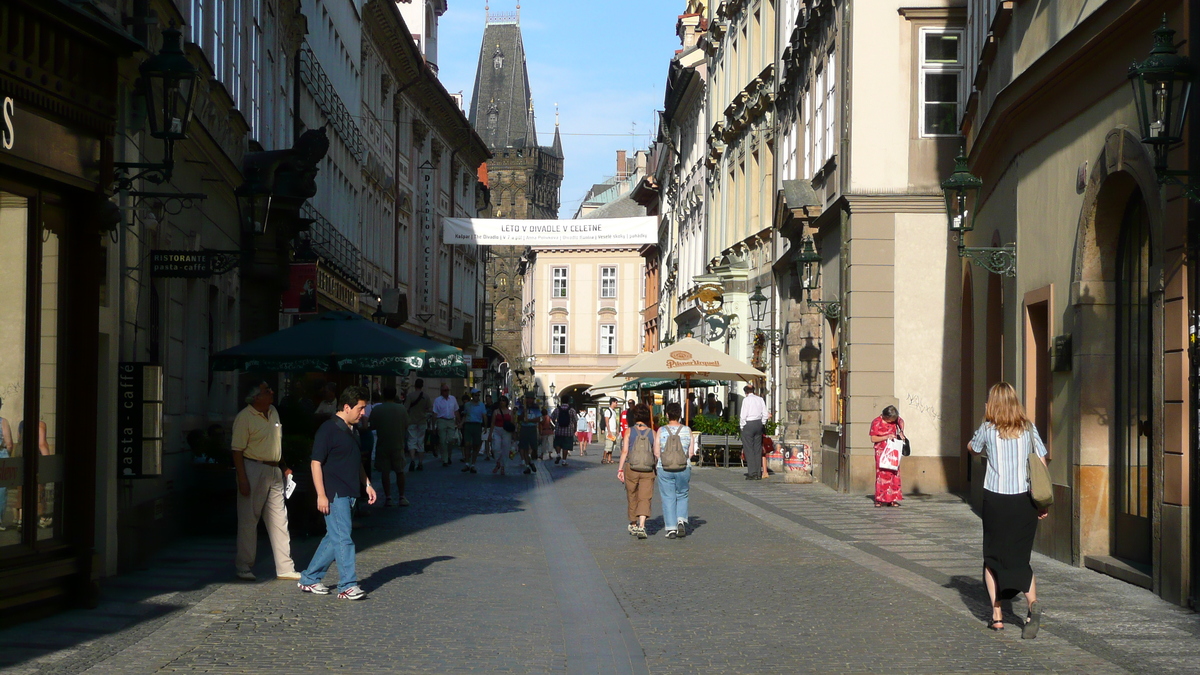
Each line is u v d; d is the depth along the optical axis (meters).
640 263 100.81
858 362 23.94
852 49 24.12
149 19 12.56
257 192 14.93
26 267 9.95
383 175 48.16
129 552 12.74
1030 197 15.15
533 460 41.25
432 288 60.31
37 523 10.10
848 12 24.25
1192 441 10.64
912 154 24.06
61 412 10.52
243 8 21.48
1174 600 10.93
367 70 45.50
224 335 20.58
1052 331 14.12
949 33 24.14
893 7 24.11
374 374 18.69
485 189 81.12
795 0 31.97
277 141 26.34
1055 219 14.10
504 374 109.06
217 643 9.16
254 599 11.21
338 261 36.28
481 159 77.44
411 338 19.09
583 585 12.23
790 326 30.30
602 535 17.00
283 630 9.71
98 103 10.55
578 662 8.62
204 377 18.72
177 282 16.48
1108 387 13.03
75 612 10.40
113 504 12.21
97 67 10.53
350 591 11.24
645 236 40.94
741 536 16.78
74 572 10.44
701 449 35.44
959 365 23.86
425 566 13.53
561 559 14.30
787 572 13.17
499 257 141.00
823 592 11.77
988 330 19.72
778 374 33.19
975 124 19.33
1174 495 10.91
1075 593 11.55
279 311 22.69
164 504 14.72
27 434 9.98
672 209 61.38
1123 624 10.04
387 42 48.91
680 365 28.06
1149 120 10.14
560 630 9.81
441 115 62.38
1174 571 10.92
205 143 17.20
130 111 12.45
